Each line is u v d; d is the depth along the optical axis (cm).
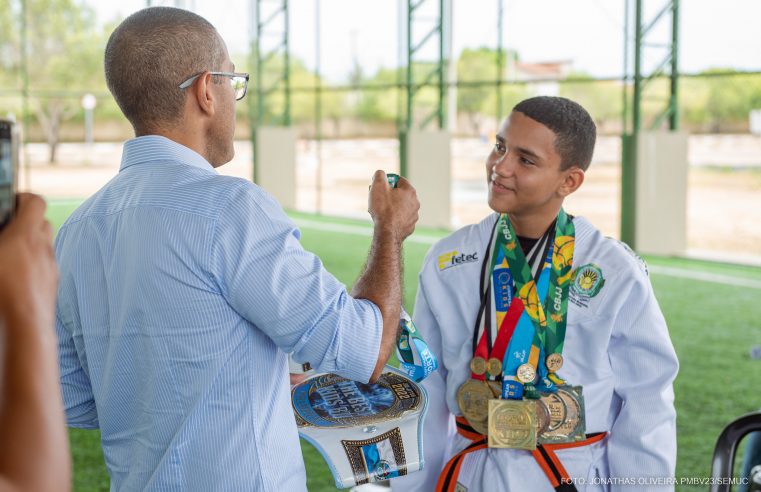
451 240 161
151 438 123
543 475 146
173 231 118
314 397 135
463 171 2195
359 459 123
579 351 150
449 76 1480
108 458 131
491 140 1783
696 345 605
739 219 1658
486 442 151
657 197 1060
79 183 2300
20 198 57
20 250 54
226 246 117
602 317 148
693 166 1912
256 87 1770
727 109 1669
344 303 120
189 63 124
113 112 2675
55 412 53
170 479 120
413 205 135
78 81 2653
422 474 164
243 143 2509
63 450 53
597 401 149
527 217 154
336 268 970
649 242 1062
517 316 151
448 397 158
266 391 123
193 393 120
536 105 147
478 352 153
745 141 1895
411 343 134
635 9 1083
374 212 132
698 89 1694
